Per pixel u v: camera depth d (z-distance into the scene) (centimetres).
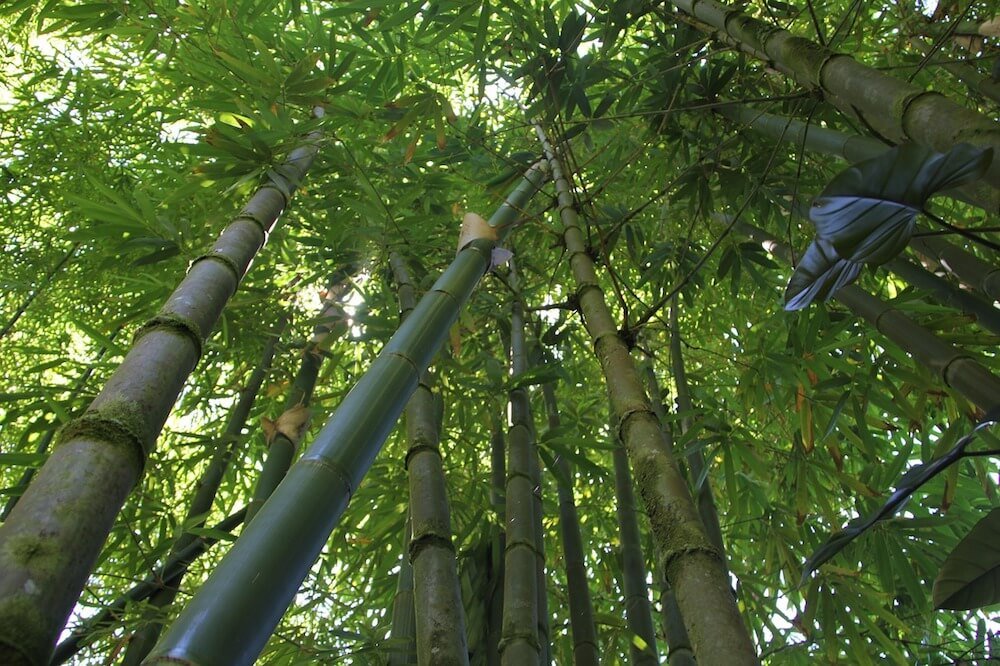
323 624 313
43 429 247
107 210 237
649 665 228
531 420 280
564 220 250
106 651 260
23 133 348
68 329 386
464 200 369
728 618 102
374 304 305
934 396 263
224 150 228
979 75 264
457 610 161
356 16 349
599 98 378
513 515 217
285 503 113
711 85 300
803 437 271
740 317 388
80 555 90
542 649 210
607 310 195
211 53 275
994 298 241
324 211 342
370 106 298
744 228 333
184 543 256
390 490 288
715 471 349
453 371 313
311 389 280
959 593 105
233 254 174
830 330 269
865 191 106
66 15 266
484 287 343
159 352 129
